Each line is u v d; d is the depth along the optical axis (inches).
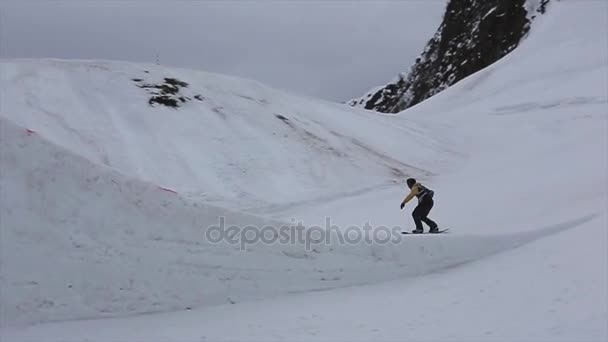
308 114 965.2
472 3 2827.3
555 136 906.1
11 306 224.2
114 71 938.7
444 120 1300.4
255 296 282.7
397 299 267.7
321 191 687.1
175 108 855.1
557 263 298.7
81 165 261.0
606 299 228.5
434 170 808.9
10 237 231.5
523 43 2113.7
